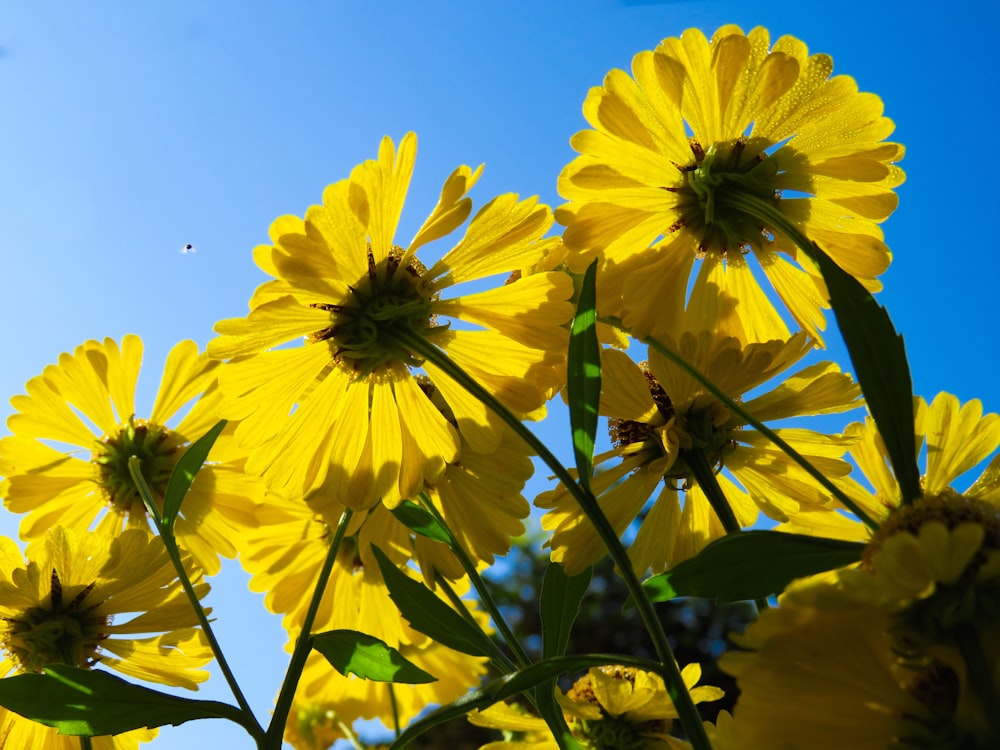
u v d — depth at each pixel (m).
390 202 0.17
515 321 0.17
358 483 0.17
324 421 0.17
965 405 0.17
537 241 0.17
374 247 0.17
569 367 0.14
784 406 0.17
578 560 0.16
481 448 0.18
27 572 0.18
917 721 0.09
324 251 0.16
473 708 0.13
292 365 0.17
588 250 0.17
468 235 0.17
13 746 0.18
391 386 0.18
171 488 0.17
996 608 0.09
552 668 0.13
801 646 0.09
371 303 0.17
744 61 0.17
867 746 0.09
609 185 0.17
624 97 0.17
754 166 0.18
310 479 0.17
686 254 0.18
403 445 0.18
